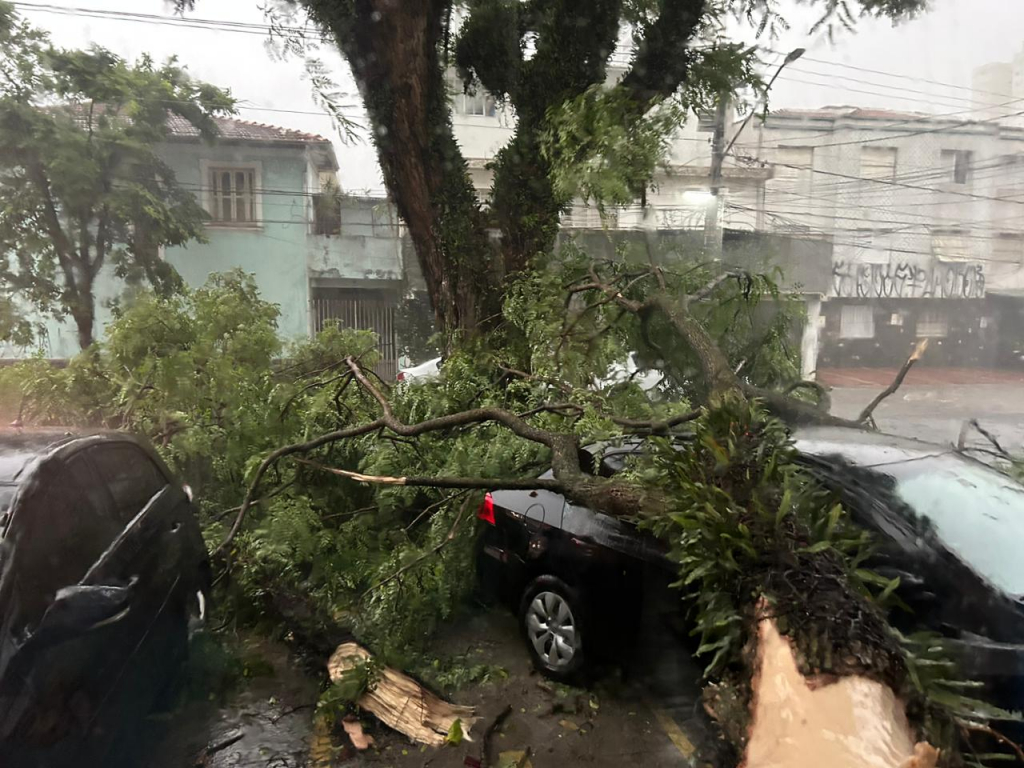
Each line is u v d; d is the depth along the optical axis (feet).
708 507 6.94
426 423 12.61
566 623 11.28
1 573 6.95
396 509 14.11
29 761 6.57
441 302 21.91
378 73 19.70
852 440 11.50
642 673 10.59
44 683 6.84
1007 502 9.84
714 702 7.23
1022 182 63.57
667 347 16.67
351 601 12.46
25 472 8.26
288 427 15.42
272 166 50.08
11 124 32.76
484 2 21.11
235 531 13.16
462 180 21.16
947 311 70.13
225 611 13.21
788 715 5.28
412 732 9.80
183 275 50.11
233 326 18.83
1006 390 57.21
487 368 17.06
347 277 52.54
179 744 9.64
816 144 63.52
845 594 6.13
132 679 9.06
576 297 18.08
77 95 35.01
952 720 5.38
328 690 10.06
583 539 11.16
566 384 14.55
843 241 65.51
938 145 63.57
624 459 11.89
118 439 11.22
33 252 34.47
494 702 10.76
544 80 20.58
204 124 41.27
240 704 10.65
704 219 52.08
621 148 16.28
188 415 16.25
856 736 4.83
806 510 7.19
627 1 20.94
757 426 8.43
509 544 12.55
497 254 21.13
